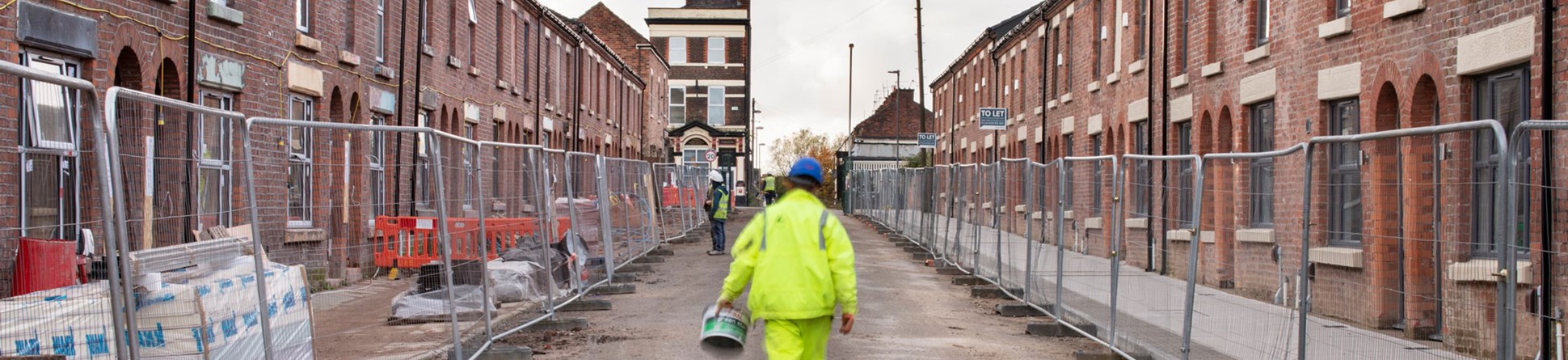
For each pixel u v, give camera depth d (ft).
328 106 54.90
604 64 145.28
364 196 26.45
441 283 29.37
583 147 131.23
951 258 64.64
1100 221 34.73
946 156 167.53
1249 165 25.31
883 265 66.03
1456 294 18.63
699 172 119.85
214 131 20.53
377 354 26.81
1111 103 77.77
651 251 74.38
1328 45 45.11
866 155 266.98
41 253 15.38
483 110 85.66
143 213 17.90
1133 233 31.91
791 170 21.62
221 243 20.57
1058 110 95.76
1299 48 47.91
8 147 14.55
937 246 70.79
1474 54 34.53
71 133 16.03
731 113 246.06
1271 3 50.96
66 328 16.02
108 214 16.56
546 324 38.11
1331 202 22.15
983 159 132.98
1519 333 17.42
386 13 63.52
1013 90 116.06
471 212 32.91
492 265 37.11
